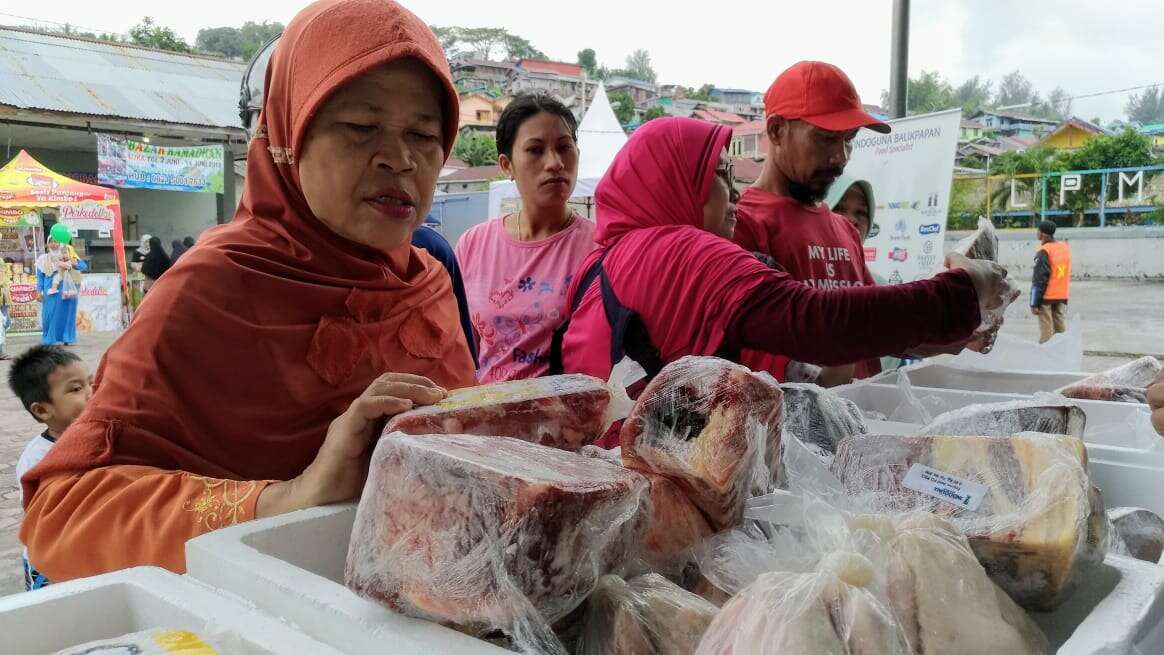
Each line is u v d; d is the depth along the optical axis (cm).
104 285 1162
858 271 234
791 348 142
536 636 58
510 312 256
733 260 150
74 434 101
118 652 56
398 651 59
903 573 61
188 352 107
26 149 1514
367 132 113
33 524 98
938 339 141
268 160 124
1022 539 66
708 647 57
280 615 67
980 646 58
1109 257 1603
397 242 121
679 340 154
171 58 1647
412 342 132
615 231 177
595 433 93
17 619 63
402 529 62
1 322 954
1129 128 1788
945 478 77
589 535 61
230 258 114
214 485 93
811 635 53
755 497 78
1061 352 217
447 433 81
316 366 118
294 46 118
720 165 175
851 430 121
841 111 209
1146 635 60
